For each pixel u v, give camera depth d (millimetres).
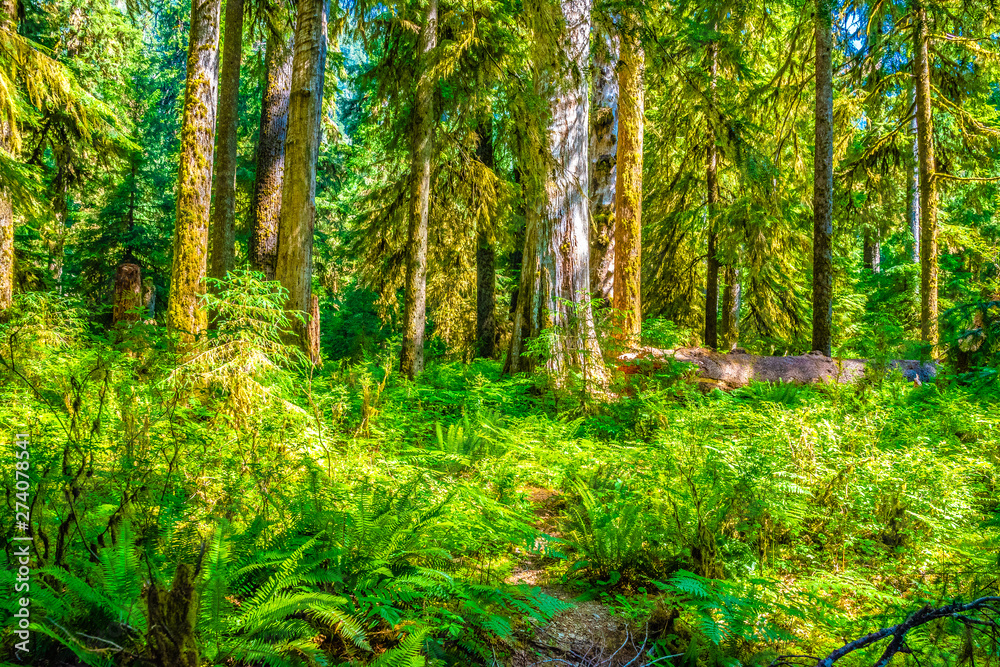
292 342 8742
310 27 9031
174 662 2186
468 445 6461
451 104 11977
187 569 2270
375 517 3492
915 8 14406
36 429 3766
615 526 3986
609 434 7184
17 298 5969
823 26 12203
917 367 11359
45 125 14055
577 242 9172
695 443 4891
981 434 6629
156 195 24156
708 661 2938
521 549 4215
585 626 3295
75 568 2623
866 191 17516
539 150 8945
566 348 8781
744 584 3404
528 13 8805
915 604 3113
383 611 2758
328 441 4945
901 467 4758
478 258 17672
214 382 5012
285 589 2826
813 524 4461
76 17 16875
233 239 11188
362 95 14430
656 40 9531
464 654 2811
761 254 14977
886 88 16078
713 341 17656
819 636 3123
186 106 7969
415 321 10562
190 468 3854
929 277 14344
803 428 5133
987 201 17859
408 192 13406
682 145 16828
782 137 15703
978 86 15266
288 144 9055
